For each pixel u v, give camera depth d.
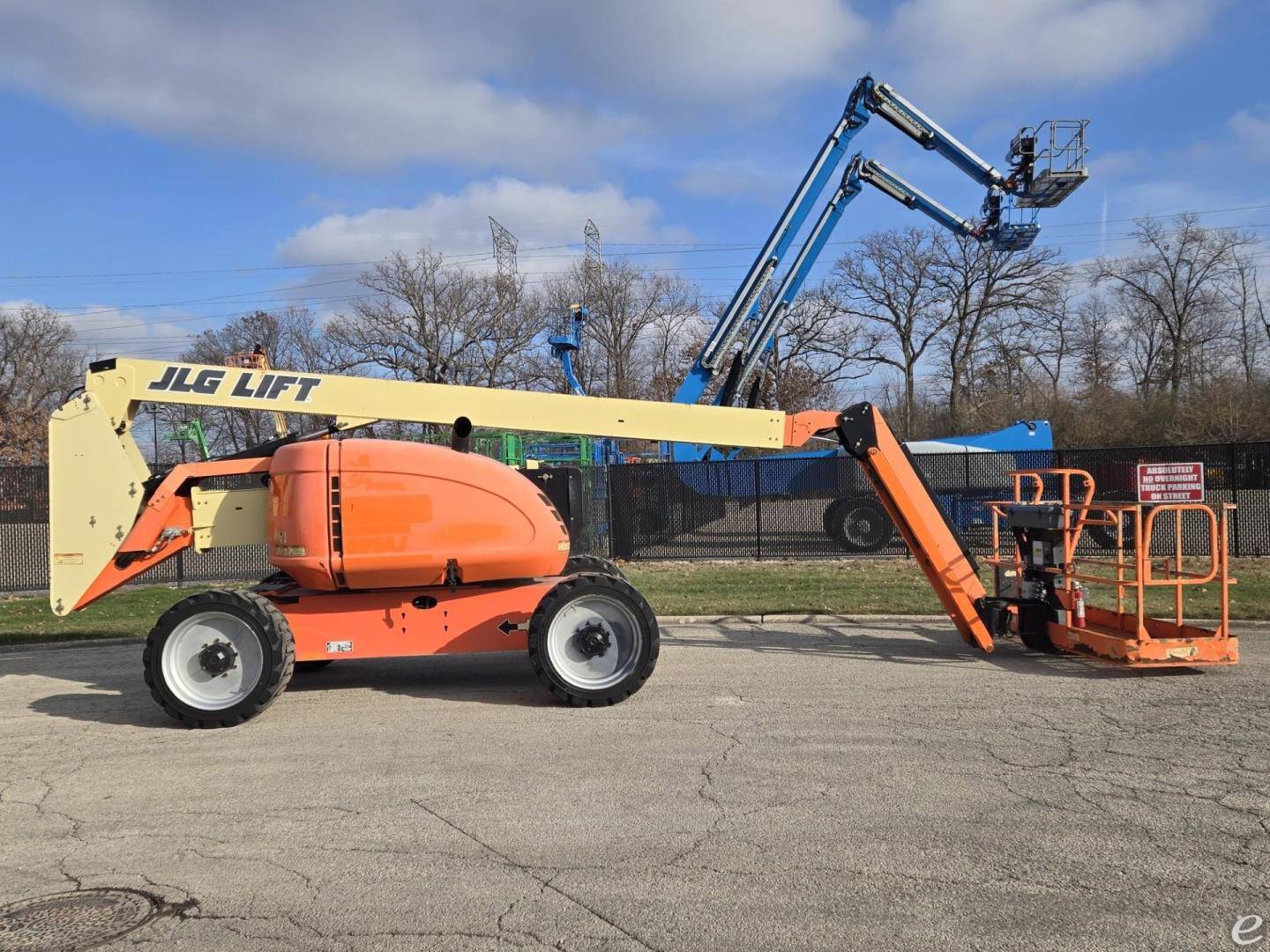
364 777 5.48
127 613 12.79
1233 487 16.14
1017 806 4.76
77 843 4.57
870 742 5.95
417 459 7.15
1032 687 7.45
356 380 7.89
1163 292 55.16
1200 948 3.33
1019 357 57.16
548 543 7.28
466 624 7.40
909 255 57.78
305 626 7.32
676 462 18.55
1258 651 8.80
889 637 9.89
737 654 9.02
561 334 25.20
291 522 7.11
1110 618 8.56
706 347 20.05
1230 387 40.75
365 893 3.93
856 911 3.66
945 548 8.60
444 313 51.78
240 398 7.83
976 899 3.73
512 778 5.38
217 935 3.58
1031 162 19.64
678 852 4.27
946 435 55.38
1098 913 3.60
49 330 59.09
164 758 6.01
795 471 18.16
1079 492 17.47
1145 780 5.12
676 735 6.20
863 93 19.31
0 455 51.44
